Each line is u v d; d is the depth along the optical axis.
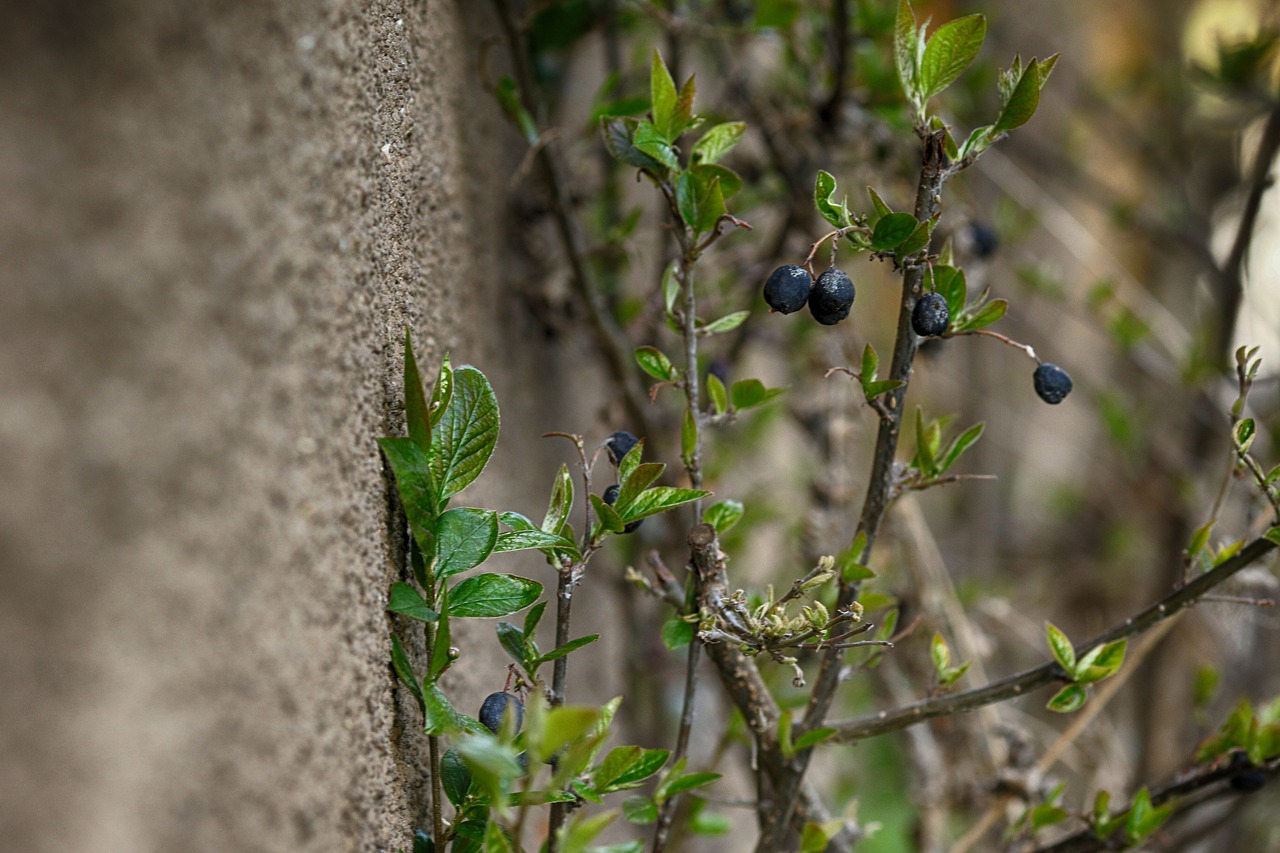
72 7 0.35
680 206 0.46
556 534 0.45
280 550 0.39
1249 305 0.85
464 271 0.53
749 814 0.93
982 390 1.28
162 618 0.36
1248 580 0.54
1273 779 0.53
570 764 0.42
